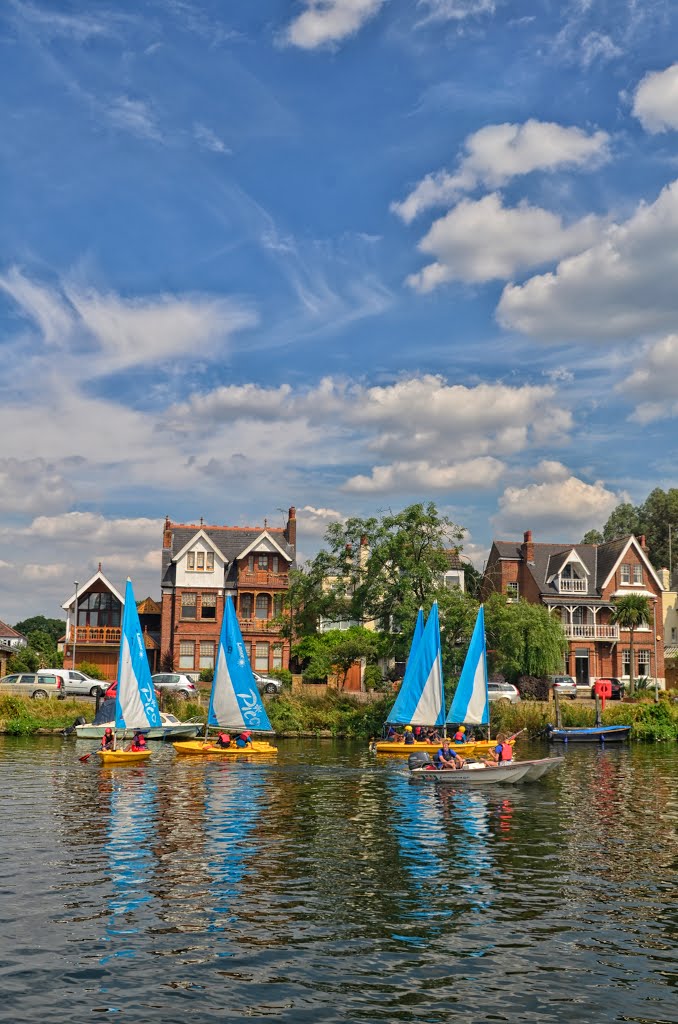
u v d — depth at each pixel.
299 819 26.36
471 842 23.28
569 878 19.56
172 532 78.94
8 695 55.62
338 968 14.06
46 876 19.19
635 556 82.44
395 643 56.56
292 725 56.56
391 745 44.06
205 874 19.52
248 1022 12.23
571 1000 13.02
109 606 78.25
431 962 14.35
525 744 53.06
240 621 75.56
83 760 39.97
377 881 19.11
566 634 78.69
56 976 13.65
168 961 14.28
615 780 36.16
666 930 15.97
